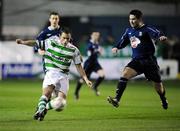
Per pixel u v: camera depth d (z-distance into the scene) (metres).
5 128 31.62
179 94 63.09
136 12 38.38
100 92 64.75
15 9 106.56
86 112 41.22
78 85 54.47
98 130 31.11
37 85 74.56
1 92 61.75
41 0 107.81
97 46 58.75
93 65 58.84
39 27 107.56
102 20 110.88
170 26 113.38
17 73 86.25
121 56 86.00
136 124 34.06
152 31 38.09
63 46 33.97
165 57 93.81
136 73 38.97
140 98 56.28
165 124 34.09
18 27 106.44
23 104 47.41
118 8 111.69
